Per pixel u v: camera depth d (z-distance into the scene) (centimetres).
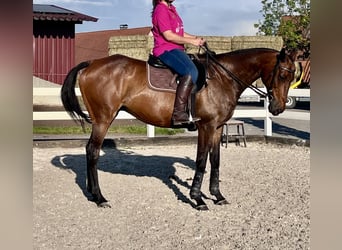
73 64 2172
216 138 646
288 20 2653
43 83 1750
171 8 620
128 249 475
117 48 2303
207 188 739
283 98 616
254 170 866
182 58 606
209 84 613
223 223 562
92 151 638
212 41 2400
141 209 619
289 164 920
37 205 632
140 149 1102
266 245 488
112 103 627
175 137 1154
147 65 632
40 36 2120
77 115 674
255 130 1453
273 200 662
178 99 603
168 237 511
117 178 799
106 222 564
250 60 625
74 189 723
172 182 773
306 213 596
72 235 517
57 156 995
